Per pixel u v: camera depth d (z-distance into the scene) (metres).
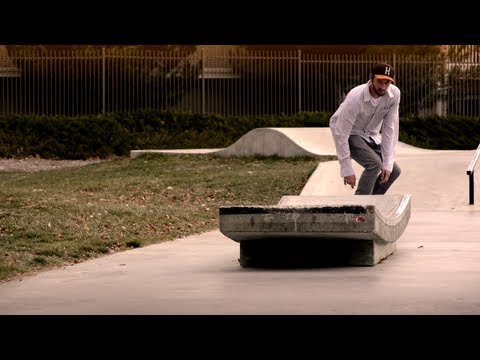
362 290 7.51
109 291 7.67
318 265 9.15
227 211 8.87
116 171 23.84
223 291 7.59
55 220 12.27
